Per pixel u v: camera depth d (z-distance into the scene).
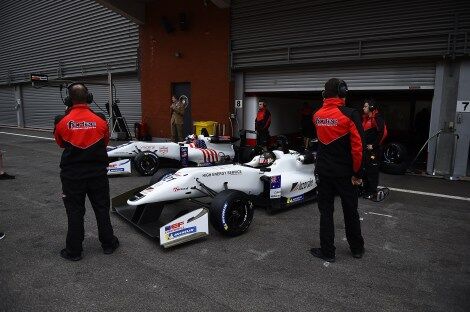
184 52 11.83
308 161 5.56
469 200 5.75
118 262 3.41
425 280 3.16
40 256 3.52
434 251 3.78
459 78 7.34
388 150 7.96
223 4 10.45
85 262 3.40
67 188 3.34
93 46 15.79
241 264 3.41
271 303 2.76
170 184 4.09
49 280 3.06
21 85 20.77
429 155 7.79
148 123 13.30
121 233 4.12
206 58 11.30
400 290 2.98
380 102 13.89
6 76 21.66
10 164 8.54
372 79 8.53
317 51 9.17
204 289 2.95
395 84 8.22
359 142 3.15
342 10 8.66
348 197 3.38
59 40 17.53
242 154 8.06
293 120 13.10
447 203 5.57
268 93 11.11
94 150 3.40
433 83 7.73
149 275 3.17
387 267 3.39
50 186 6.34
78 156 3.33
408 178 7.41
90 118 3.37
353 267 3.38
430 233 4.30
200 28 11.32
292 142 13.02
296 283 3.07
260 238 4.06
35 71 19.47
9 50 21.12
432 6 7.47
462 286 3.06
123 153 7.30
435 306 2.76
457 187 6.62
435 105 7.66
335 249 3.72
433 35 7.48
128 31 14.09
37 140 13.95
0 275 3.14
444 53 7.34
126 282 3.04
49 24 17.97
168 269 3.28
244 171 4.68
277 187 4.81
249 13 10.24
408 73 8.02
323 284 3.05
